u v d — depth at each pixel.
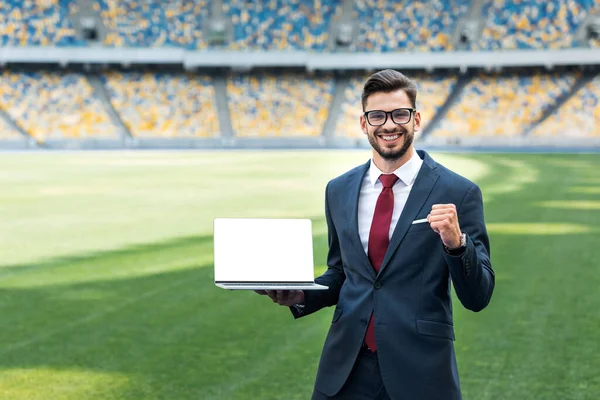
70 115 40.75
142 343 6.74
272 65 42.66
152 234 13.10
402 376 2.95
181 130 40.81
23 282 9.36
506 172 24.14
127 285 9.16
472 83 41.84
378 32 43.22
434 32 42.81
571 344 6.64
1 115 39.97
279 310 7.89
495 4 42.62
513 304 8.05
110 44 42.72
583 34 40.97
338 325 3.12
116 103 41.75
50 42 42.44
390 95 3.01
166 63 42.72
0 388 5.53
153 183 22.20
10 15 42.59
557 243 11.81
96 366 6.09
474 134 39.28
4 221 14.77
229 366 6.09
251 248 2.90
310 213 15.71
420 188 3.06
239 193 19.59
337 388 3.07
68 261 10.71
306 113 41.88
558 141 37.84
